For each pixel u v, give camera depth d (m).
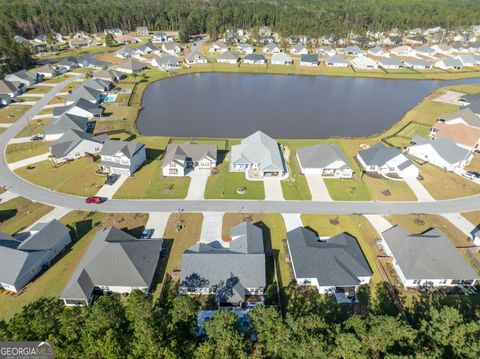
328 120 115.00
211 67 173.50
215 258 52.59
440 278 52.28
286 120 114.56
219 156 89.75
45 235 57.19
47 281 52.81
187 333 40.25
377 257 58.03
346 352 35.59
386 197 74.38
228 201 72.31
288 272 55.41
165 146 94.56
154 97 134.50
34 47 194.38
